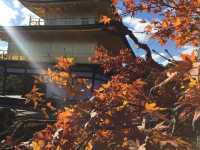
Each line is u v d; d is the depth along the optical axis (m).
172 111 2.67
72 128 2.90
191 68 2.53
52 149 2.91
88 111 2.97
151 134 2.48
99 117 2.86
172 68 2.66
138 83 3.17
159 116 2.60
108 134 2.79
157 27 4.50
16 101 34.84
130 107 2.90
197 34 3.41
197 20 3.46
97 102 3.00
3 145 3.47
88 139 2.82
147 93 3.22
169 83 3.16
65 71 3.46
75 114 2.93
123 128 2.76
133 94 3.07
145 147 2.38
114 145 2.71
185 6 3.52
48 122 4.13
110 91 3.17
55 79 3.48
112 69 5.10
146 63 4.54
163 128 2.52
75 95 3.39
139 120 2.76
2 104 34.66
